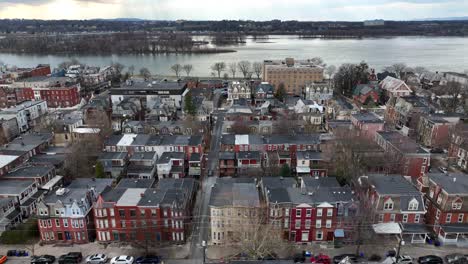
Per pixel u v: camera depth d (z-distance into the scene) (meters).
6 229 85.81
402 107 163.50
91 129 135.00
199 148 118.56
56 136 137.12
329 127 144.50
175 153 115.00
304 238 81.69
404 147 111.12
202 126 142.50
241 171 110.75
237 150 119.38
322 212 79.56
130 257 75.50
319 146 118.81
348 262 71.12
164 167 108.94
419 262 73.69
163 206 80.00
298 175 110.56
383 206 81.06
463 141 119.88
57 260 76.38
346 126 133.88
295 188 86.50
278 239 77.44
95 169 106.62
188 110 162.00
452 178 86.75
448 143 130.75
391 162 107.88
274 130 138.38
